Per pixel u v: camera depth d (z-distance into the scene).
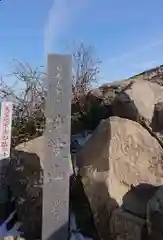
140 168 2.00
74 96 3.17
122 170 1.97
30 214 2.14
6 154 2.45
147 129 2.23
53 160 1.93
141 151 2.07
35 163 2.15
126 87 2.56
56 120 1.95
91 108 2.87
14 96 3.31
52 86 1.95
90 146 2.20
